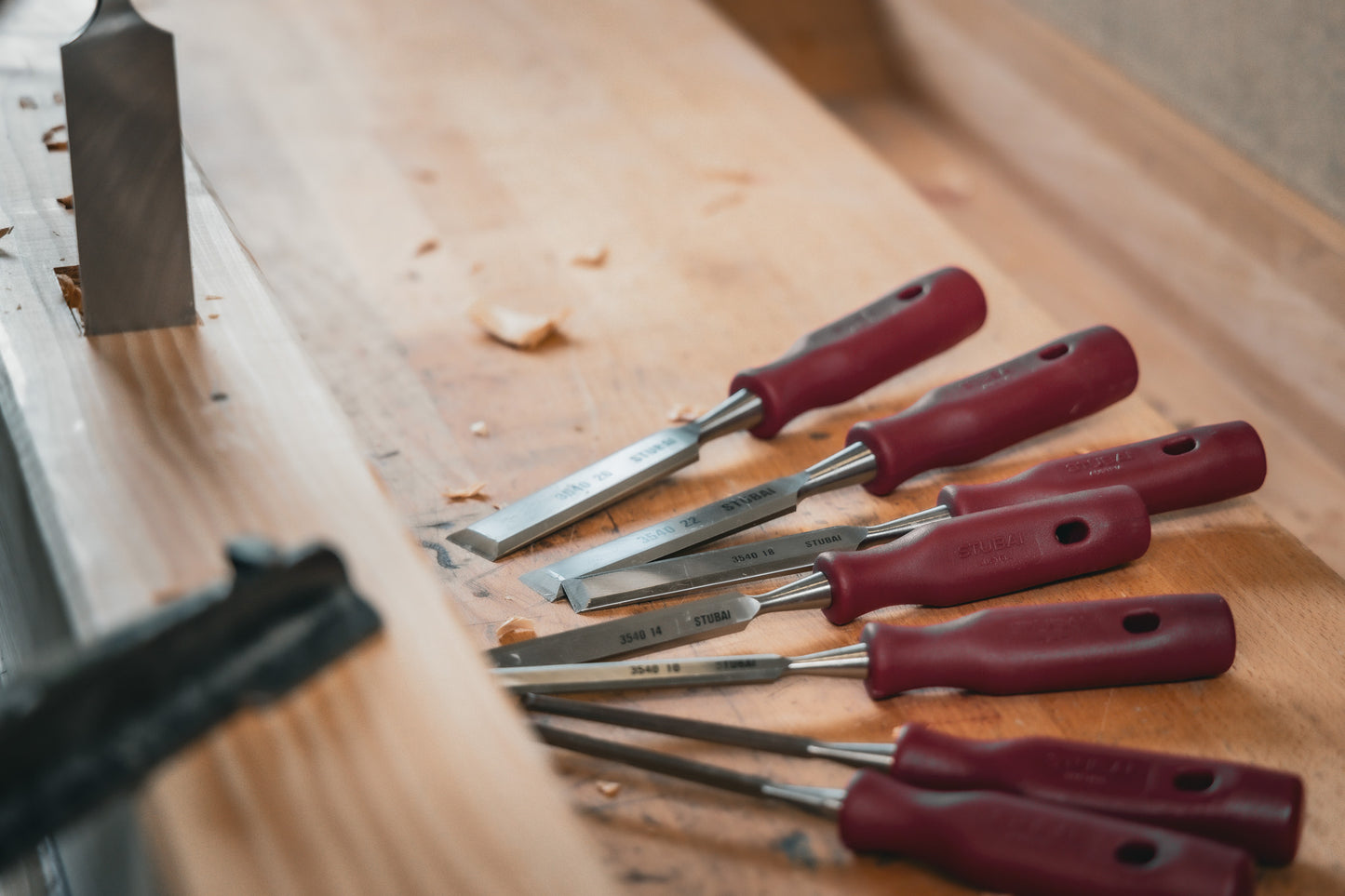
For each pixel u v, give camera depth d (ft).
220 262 2.95
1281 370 5.88
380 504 2.31
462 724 1.95
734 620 2.76
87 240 2.52
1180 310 6.55
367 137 5.07
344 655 2.02
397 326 3.98
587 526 3.17
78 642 1.98
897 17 8.68
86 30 2.36
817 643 2.81
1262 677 2.77
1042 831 2.14
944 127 8.52
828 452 3.49
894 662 2.58
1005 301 4.23
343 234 4.43
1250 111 6.09
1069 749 2.34
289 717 1.92
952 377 3.84
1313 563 3.11
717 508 3.11
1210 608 2.66
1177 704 2.68
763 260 4.41
